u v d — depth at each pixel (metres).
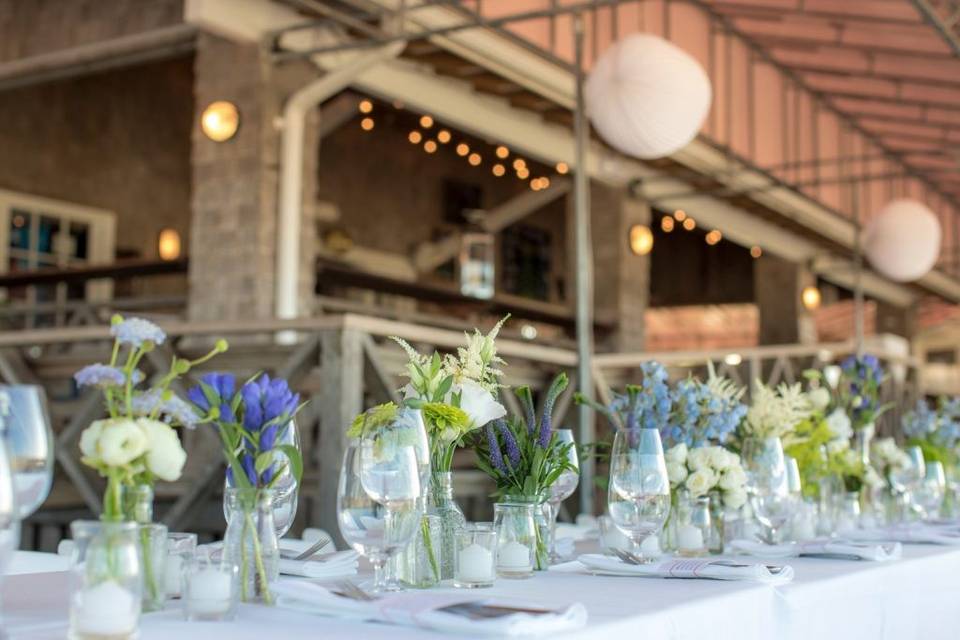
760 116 9.88
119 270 7.49
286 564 1.85
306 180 6.47
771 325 12.53
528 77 7.33
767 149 9.97
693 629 1.56
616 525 2.05
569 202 9.77
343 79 6.21
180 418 1.45
